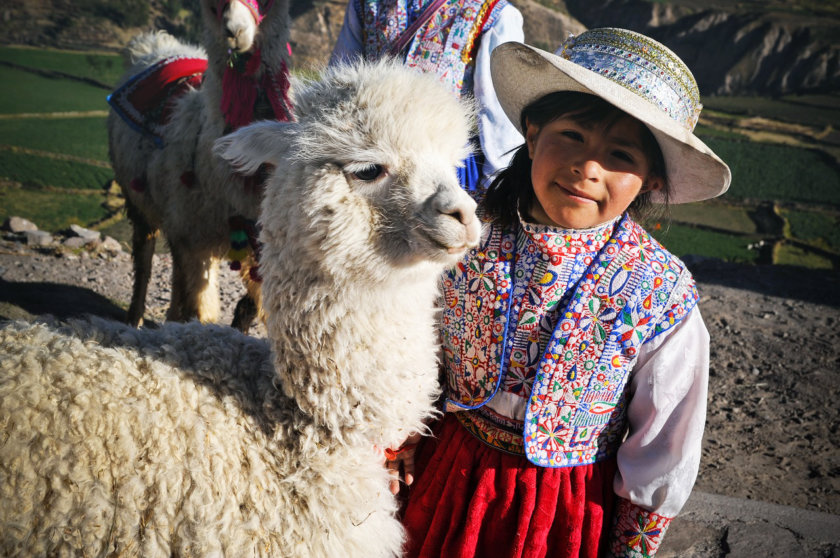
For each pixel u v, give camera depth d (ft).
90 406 5.51
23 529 5.07
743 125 205.87
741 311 22.67
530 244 5.94
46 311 19.15
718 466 14.30
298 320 5.94
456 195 5.55
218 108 13.92
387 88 5.82
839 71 239.50
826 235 127.03
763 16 254.88
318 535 5.90
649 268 5.74
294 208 5.86
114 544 5.26
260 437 6.09
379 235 5.74
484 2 8.60
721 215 134.51
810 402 17.11
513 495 5.90
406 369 6.15
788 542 9.50
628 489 5.89
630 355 5.71
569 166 5.50
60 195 110.52
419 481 6.55
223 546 5.56
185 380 6.08
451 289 6.24
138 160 16.51
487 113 8.62
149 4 253.44
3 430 5.21
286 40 14.07
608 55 5.57
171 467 5.54
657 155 5.76
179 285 15.99
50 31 246.88
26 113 166.81
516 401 5.93
